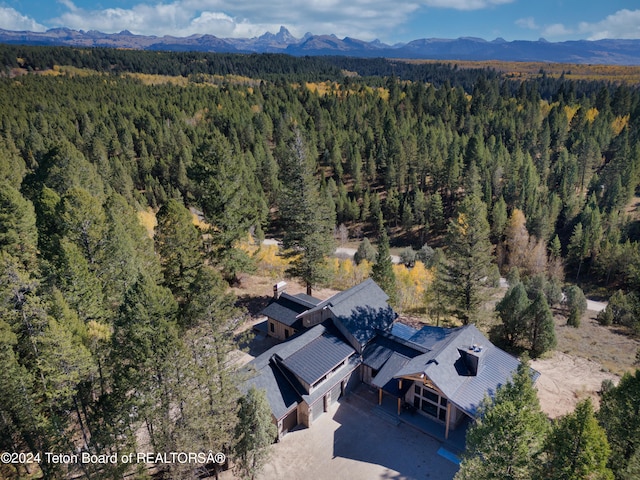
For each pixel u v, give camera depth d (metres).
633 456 17.73
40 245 34.06
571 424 15.70
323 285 51.31
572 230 86.69
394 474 26.41
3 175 58.16
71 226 33.03
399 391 30.81
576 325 47.22
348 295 37.19
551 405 30.95
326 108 167.12
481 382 29.45
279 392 29.70
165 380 21.72
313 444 28.97
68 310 24.91
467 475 18.50
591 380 34.47
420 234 96.06
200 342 22.97
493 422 17.31
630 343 42.56
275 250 61.75
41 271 29.41
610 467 18.31
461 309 38.25
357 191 106.81
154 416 21.91
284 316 39.31
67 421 24.39
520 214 80.06
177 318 24.55
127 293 21.41
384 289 42.62
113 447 24.55
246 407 23.34
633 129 126.00
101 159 94.75
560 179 101.69
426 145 107.12
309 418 30.25
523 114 138.62
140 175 113.50
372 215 102.62
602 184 100.12
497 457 17.03
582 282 77.12
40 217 37.09
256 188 100.06
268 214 98.06
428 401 30.44
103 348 24.16
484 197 90.00
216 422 22.89
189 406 21.84
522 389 18.58
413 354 33.03
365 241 72.31
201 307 22.81
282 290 42.69
